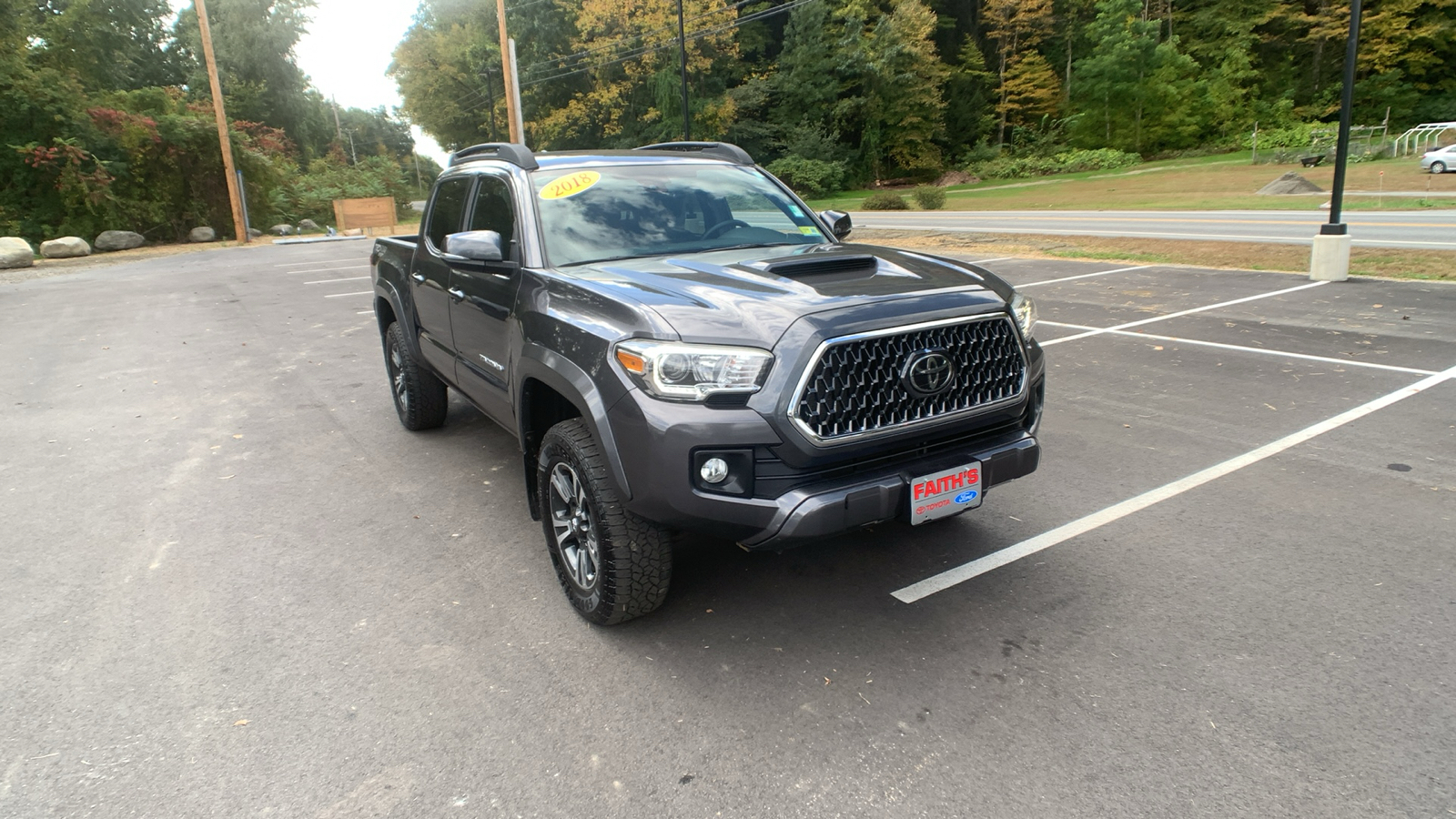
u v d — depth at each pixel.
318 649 3.18
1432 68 51.84
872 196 41.94
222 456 5.59
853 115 57.03
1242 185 31.95
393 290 5.68
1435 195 23.19
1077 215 25.38
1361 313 8.32
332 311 12.06
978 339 3.01
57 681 3.01
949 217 28.47
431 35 58.66
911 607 3.35
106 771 2.52
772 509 2.69
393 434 5.98
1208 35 58.62
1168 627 3.11
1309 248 13.24
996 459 3.03
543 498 3.41
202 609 3.52
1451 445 4.81
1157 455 4.90
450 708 2.79
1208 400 5.89
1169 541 3.81
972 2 62.19
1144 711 2.63
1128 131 55.91
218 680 2.99
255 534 4.29
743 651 3.07
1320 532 3.83
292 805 2.35
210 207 32.94
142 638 3.29
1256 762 2.38
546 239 3.70
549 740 2.61
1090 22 59.31
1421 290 9.30
